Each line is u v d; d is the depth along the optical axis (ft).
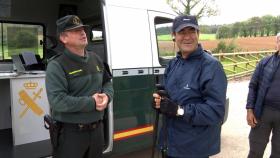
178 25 7.06
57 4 16.94
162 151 7.54
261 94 10.90
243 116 22.34
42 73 12.39
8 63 15.56
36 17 16.47
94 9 15.29
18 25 16.01
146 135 13.10
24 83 11.89
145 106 12.92
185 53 7.22
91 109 8.12
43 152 11.48
